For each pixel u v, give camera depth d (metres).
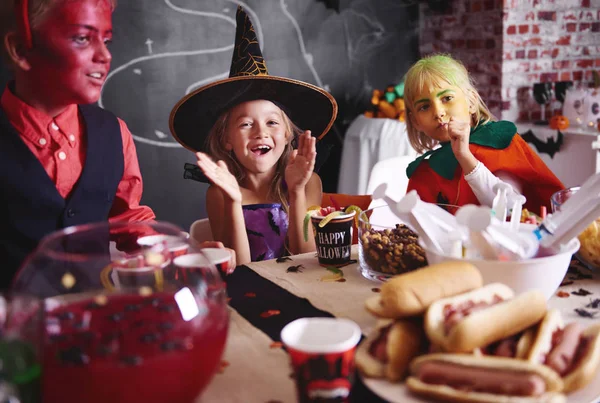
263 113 1.54
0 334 0.51
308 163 1.37
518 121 3.06
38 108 1.16
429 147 1.85
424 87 1.68
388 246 0.94
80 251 0.60
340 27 3.21
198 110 1.58
